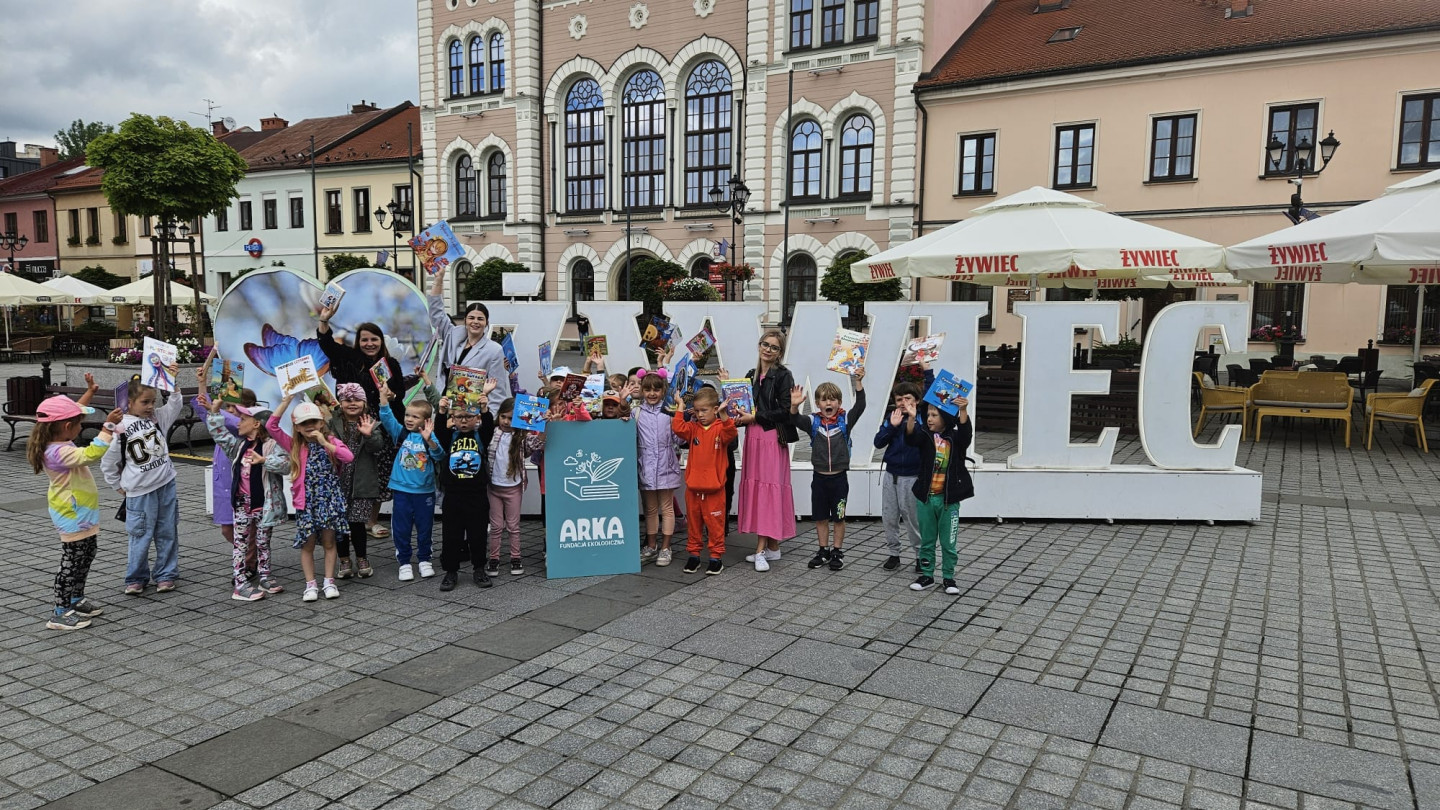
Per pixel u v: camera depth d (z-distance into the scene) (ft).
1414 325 68.74
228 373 21.16
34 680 16.15
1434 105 66.54
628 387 24.97
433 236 26.86
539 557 24.66
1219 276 57.77
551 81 115.85
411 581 22.35
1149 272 55.93
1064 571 22.76
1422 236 35.53
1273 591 21.08
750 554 24.72
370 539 26.84
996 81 83.25
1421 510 29.45
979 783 12.50
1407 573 22.53
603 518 22.88
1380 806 11.91
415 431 22.18
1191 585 21.56
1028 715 14.60
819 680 15.99
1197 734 13.94
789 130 97.50
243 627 18.97
